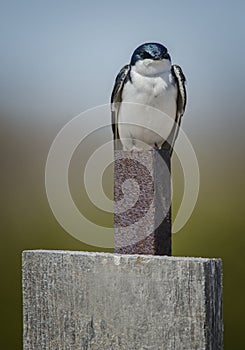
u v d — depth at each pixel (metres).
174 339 3.51
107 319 3.68
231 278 11.65
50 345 3.83
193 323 3.47
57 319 3.81
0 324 11.09
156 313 3.55
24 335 3.90
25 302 3.90
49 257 3.83
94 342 3.71
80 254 3.75
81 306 3.74
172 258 3.54
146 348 3.58
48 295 3.83
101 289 3.69
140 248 4.05
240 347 11.19
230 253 11.88
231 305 11.39
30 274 3.88
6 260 11.82
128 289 3.62
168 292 3.53
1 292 11.38
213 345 3.52
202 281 3.46
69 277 3.77
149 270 3.57
